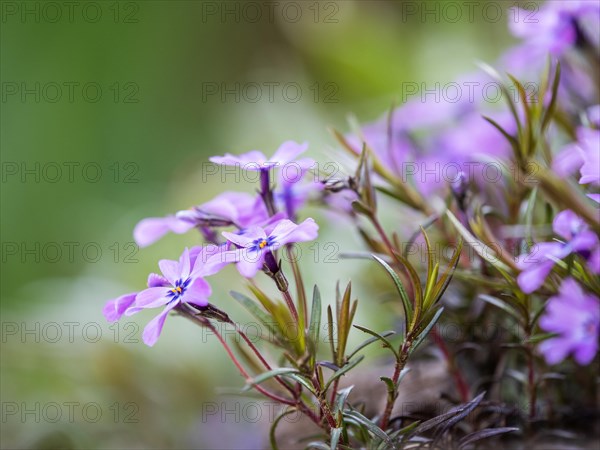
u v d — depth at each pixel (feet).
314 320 1.06
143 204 2.71
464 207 1.19
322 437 1.12
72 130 2.97
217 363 1.72
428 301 1.06
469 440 1.10
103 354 1.73
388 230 1.54
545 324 1.10
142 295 1.05
